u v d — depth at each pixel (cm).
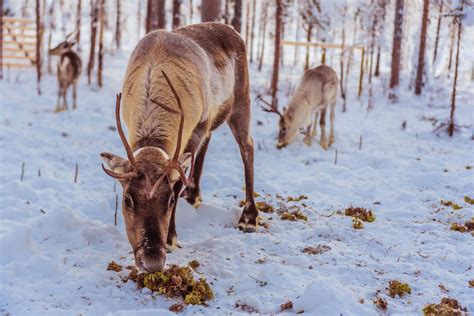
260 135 1118
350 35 2608
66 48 1509
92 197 679
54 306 385
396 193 741
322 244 539
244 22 3625
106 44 3600
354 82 2319
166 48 470
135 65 468
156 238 361
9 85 1520
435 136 1164
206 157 924
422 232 588
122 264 462
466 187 757
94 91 1564
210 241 524
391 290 428
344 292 402
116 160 384
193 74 475
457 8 1091
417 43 2225
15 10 2430
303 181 789
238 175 827
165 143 411
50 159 857
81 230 522
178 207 593
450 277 462
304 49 3909
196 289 409
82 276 434
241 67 592
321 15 1734
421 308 407
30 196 641
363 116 1445
